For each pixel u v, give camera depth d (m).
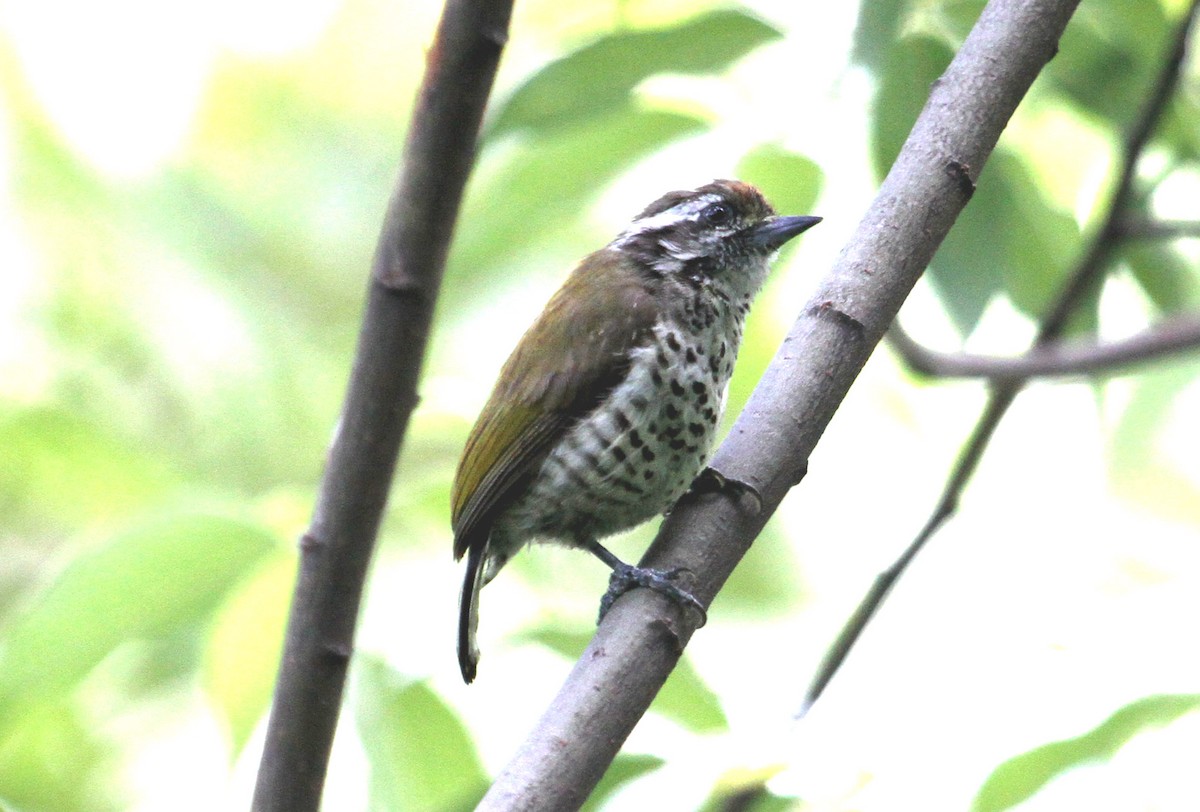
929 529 10.32
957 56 7.61
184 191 16.27
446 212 6.86
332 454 7.34
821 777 9.16
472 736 9.48
